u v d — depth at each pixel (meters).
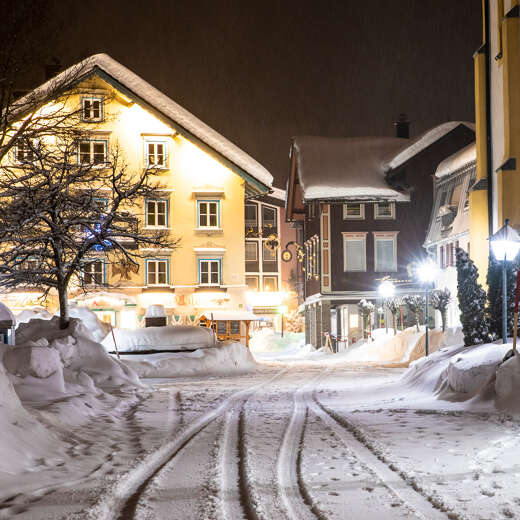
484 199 28.28
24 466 8.20
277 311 76.88
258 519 5.62
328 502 6.13
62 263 23.42
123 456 8.99
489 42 28.42
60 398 14.11
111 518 5.84
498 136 27.38
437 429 10.57
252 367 34.00
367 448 9.13
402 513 5.72
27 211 22.30
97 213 23.98
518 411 11.66
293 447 9.35
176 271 47.34
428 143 52.19
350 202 51.44
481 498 6.13
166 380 27.66
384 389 18.28
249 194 52.03
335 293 51.56
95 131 45.59
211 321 45.38
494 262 17.00
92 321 32.84
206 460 8.53
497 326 16.92
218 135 47.56
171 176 47.38
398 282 50.06
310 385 22.67
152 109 46.03
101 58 45.22
